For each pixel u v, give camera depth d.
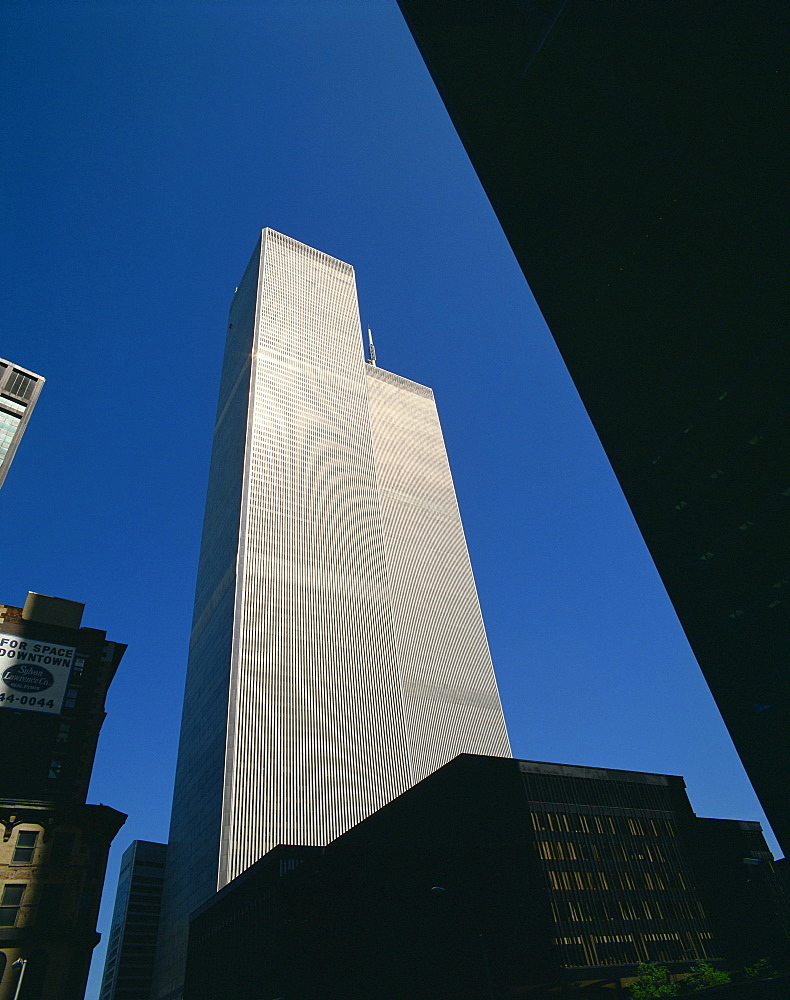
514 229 80.12
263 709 128.62
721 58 57.19
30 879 56.28
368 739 139.12
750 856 81.19
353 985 69.88
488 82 82.44
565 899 62.62
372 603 167.38
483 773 68.69
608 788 76.56
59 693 75.31
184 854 126.81
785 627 47.81
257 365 191.00
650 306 64.81
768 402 52.88
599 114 70.69
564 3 70.06
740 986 39.62
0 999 49.22
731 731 49.00
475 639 193.25
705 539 55.50
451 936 58.34
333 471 185.38
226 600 147.62
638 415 64.25
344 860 82.19
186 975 107.56
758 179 54.06
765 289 54.00
